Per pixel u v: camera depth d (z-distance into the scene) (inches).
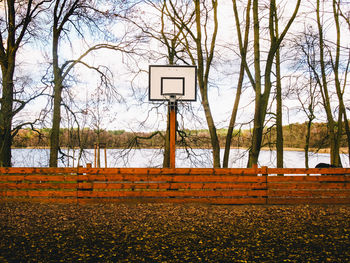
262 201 366.6
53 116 571.8
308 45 669.9
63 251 215.8
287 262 198.8
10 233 254.8
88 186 367.9
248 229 270.2
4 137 560.1
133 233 258.1
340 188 371.6
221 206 355.6
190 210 335.6
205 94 619.5
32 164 645.3
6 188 371.2
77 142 684.7
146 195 366.6
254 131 594.6
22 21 577.0
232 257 206.8
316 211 334.3
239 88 630.5
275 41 602.2
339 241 238.2
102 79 622.2
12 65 569.6
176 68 469.1
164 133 705.6
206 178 367.6
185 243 233.9
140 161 732.7
